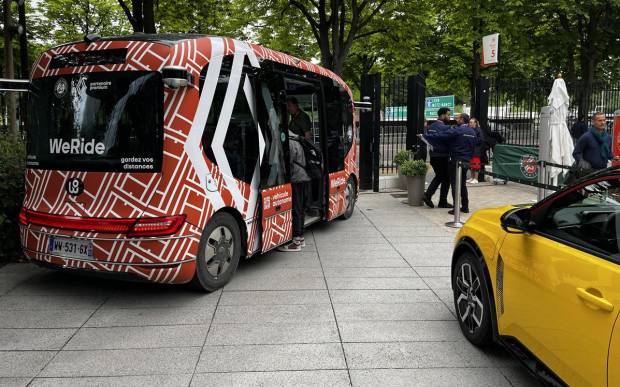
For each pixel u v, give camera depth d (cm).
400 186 1274
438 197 1167
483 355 381
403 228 834
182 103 464
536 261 308
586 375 254
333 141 807
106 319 450
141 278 461
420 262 634
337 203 816
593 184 297
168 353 384
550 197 325
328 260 641
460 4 1770
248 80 562
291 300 497
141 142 457
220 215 520
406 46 1784
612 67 2161
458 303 420
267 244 602
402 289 531
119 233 456
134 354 382
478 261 383
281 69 641
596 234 281
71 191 477
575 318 265
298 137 665
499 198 1112
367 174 1240
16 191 607
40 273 578
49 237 485
